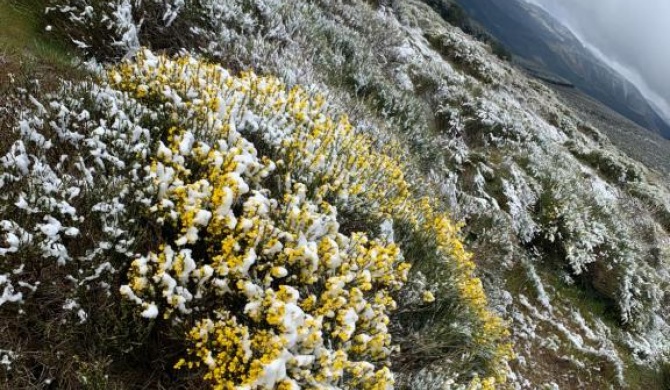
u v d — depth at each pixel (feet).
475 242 19.02
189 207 7.45
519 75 77.97
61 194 7.30
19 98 8.88
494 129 30.40
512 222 22.07
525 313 18.40
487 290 17.17
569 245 22.86
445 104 30.89
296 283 8.23
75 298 6.52
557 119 54.65
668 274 32.04
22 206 6.70
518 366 15.71
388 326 10.32
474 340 11.71
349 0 34.42
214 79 11.34
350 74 22.88
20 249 6.47
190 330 6.91
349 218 11.09
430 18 63.26
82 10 12.78
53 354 6.25
